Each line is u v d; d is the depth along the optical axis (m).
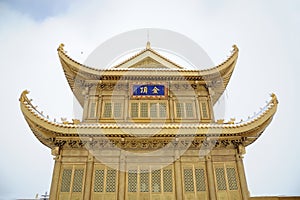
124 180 19.73
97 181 19.70
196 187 19.72
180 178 19.83
